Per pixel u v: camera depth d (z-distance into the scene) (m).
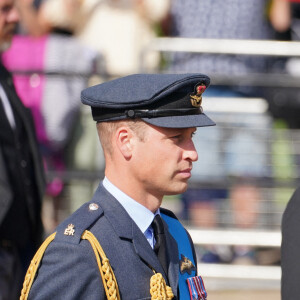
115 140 12.52
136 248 12.29
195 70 27.30
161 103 12.31
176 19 28.02
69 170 26.52
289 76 26.58
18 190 19.53
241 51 27.17
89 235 12.20
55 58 26.62
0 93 19.78
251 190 26.70
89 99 12.67
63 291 11.94
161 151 12.31
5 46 20.44
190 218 26.84
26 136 20.03
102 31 28.50
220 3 27.64
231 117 26.89
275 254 27.48
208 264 26.83
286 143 26.88
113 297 11.95
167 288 12.31
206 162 26.67
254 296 26.31
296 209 13.04
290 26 28.31
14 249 19.36
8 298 19.08
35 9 27.33
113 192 12.62
